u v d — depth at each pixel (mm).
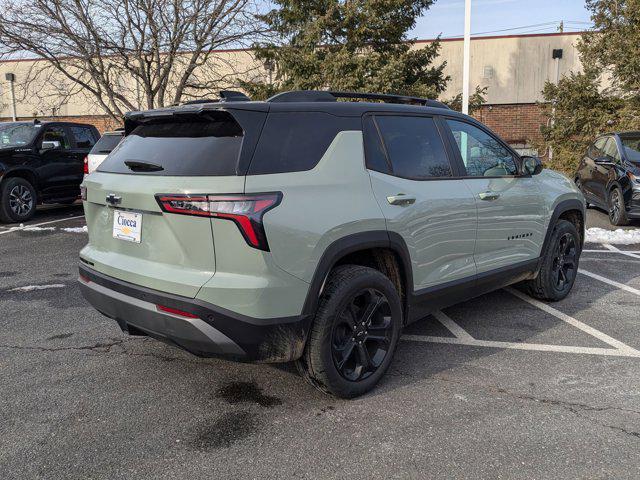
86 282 3488
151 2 10047
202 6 10289
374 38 14539
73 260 7113
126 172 3203
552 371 3738
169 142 3156
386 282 3383
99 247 3457
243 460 2705
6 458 2711
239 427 3014
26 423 3045
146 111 3293
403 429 2984
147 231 3035
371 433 2947
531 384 3539
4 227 9594
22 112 23672
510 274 4598
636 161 9648
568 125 16000
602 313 4996
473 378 3631
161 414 3154
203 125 3084
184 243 2859
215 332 2811
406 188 3562
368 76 13188
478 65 21203
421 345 4230
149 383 3549
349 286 3139
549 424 3033
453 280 3992
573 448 2795
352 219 3150
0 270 6590
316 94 3375
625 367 3803
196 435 2932
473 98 15781
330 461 2695
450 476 2574
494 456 2729
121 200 3111
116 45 10492
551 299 5297
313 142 3148
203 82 12516
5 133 10617
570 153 15617
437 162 3930
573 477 2561
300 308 2957
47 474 2586
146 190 2943
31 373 3691
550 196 4977
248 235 2744
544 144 17109
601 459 2701
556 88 16203
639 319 4828
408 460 2699
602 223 10234
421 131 3889
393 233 3391
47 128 10680
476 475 2580
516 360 3930
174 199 2820
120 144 3570
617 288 5844
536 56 20938
